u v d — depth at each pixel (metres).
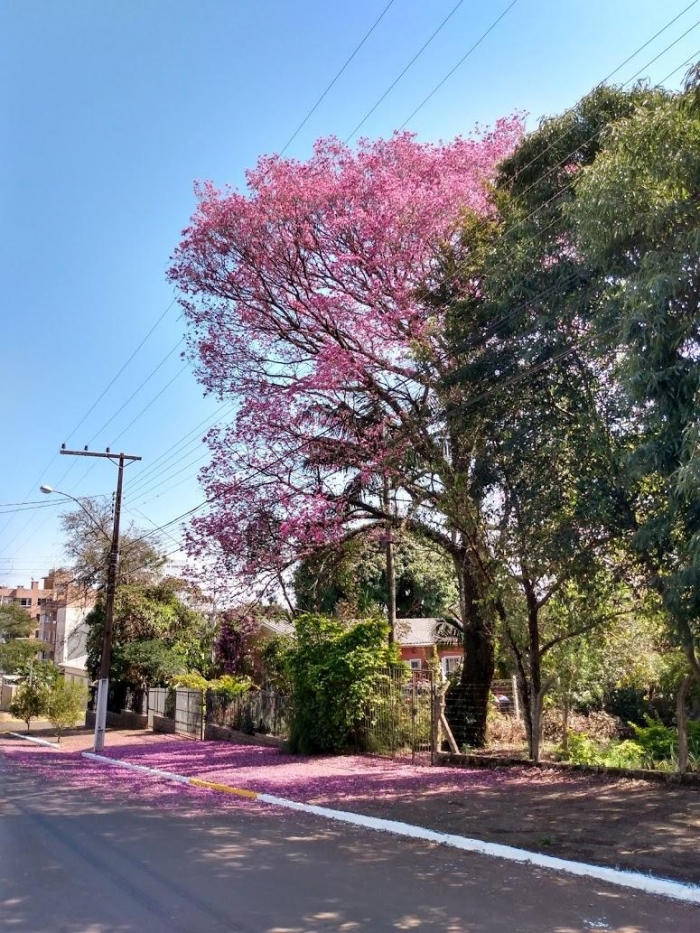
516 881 7.34
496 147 17.16
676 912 6.30
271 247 17.05
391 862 8.21
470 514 13.93
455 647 30.92
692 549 6.89
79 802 13.50
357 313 16.83
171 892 6.93
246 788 14.37
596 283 10.09
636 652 16.16
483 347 12.72
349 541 18.77
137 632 37.94
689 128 8.05
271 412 17.34
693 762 13.37
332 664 19.44
